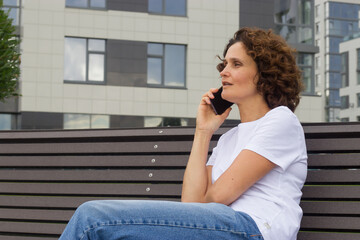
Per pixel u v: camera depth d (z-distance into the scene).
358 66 34.56
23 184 2.50
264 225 1.53
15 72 3.28
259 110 1.83
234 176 1.61
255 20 22.17
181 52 21.77
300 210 1.64
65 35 20.81
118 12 21.22
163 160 2.31
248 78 1.81
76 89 20.72
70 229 1.38
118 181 2.36
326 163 1.97
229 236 1.46
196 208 1.46
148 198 2.31
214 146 2.24
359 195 1.90
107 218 1.39
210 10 21.83
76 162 2.45
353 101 35.03
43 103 20.44
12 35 3.28
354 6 37.78
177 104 21.41
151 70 21.50
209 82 21.70
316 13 39.59
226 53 1.92
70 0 20.98
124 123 21.02
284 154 1.65
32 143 2.53
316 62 40.00
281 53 1.82
